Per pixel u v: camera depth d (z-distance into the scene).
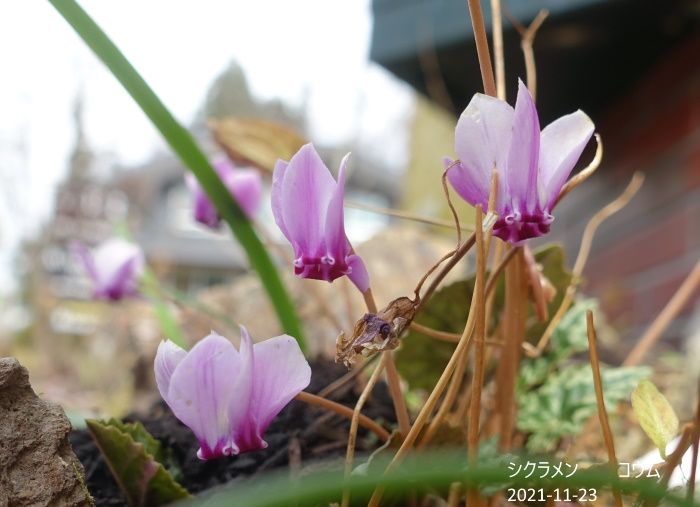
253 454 0.14
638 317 0.46
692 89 0.39
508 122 0.09
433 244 0.41
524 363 0.17
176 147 0.17
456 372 0.11
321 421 0.15
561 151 0.10
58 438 0.10
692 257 0.38
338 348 0.09
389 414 0.16
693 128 0.39
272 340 0.09
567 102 0.53
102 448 0.12
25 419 0.10
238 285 0.41
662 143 0.43
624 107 0.50
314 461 0.14
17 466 0.09
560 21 0.38
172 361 0.09
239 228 0.18
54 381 0.79
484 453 0.12
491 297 0.13
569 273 0.16
